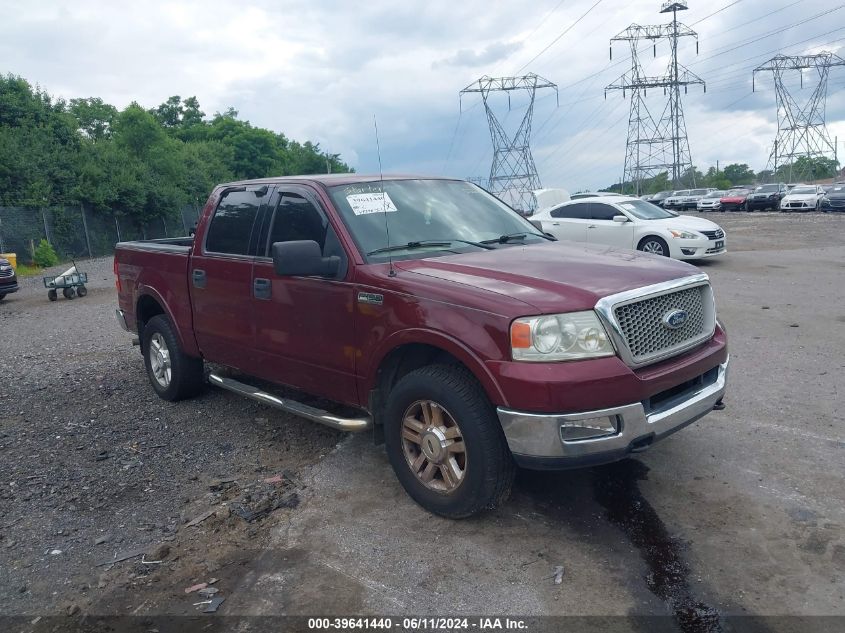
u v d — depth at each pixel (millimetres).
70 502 4441
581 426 3473
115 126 47188
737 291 11336
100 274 22781
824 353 7125
